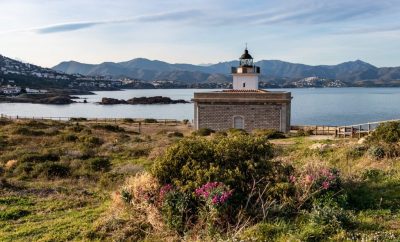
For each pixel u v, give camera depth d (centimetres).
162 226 815
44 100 17200
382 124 1808
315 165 983
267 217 783
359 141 1875
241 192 860
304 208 821
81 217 1004
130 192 933
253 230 718
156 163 948
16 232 913
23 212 1092
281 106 4028
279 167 966
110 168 1966
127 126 5431
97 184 1591
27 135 3338
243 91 4494
